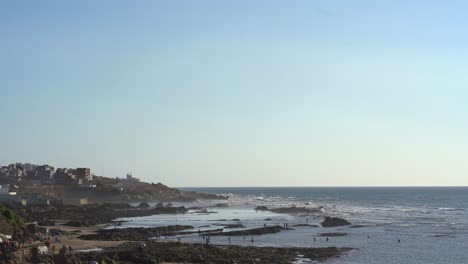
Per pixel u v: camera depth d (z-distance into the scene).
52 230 136.00
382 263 104.00
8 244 84.56
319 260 105.50
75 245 111.62
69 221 182.75
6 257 79.06
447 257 112.12
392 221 197.75
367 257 110.56
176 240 134.62
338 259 107.31
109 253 98.44
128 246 109.50
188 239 138.38
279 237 145.75
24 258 82.94
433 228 172.00
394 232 159.50
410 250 121.38
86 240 123.75
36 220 167.25
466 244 132.38
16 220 119.31
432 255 114.44
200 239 138.75
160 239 136.88
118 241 123.75
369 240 139.75
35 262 82.56
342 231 162.62
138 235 139.88
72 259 86.25
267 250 114.06
